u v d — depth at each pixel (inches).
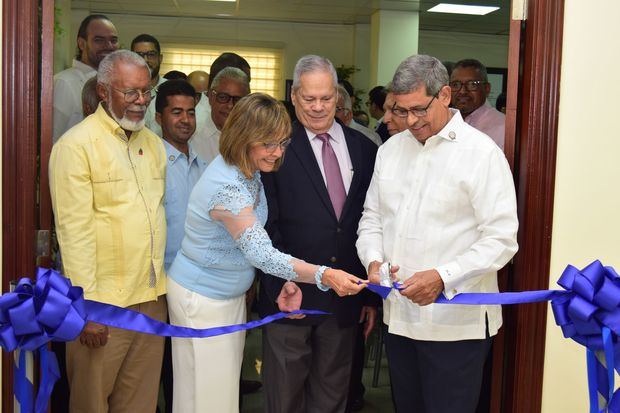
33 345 59.8
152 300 87.7
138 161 87.3
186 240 82.4
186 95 100.4
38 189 82.8
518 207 89.2
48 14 80.8
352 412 130.6
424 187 81.7
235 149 77.1
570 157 86.4
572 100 85.9
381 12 300.7
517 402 89.4
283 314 82.5
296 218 90.0
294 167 90.0
